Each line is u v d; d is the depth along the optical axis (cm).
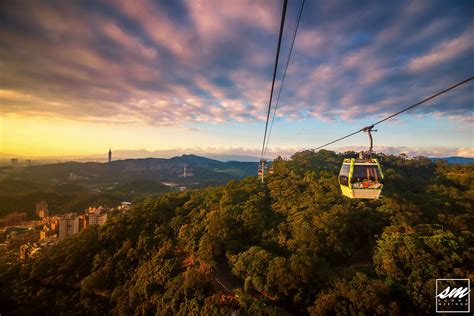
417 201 6006
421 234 4088
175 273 4594
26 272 5759
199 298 3741
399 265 3638
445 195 6381
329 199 5950
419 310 3064
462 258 3444
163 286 4375
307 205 5719
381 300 3017
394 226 4678
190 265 4753
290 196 6500
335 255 4534
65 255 5944
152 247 5416
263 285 3606
